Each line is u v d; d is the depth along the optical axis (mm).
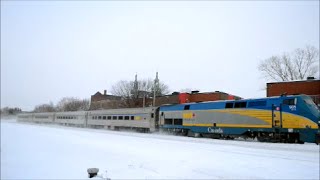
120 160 15133
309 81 28781
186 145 18766
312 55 40375
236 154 14617
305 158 13234
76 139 25328
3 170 16719
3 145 27531
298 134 19281
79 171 13938
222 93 38906
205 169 11992
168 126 29781
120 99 62688
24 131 40875
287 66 41625
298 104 19219
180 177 11289
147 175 11945
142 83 63469
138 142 21328
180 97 43125
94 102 71438
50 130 39281
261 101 21359
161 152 16375
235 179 10477
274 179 10141
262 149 16281
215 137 24859
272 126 20312
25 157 20047
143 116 34156
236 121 22766
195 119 26422
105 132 33562
